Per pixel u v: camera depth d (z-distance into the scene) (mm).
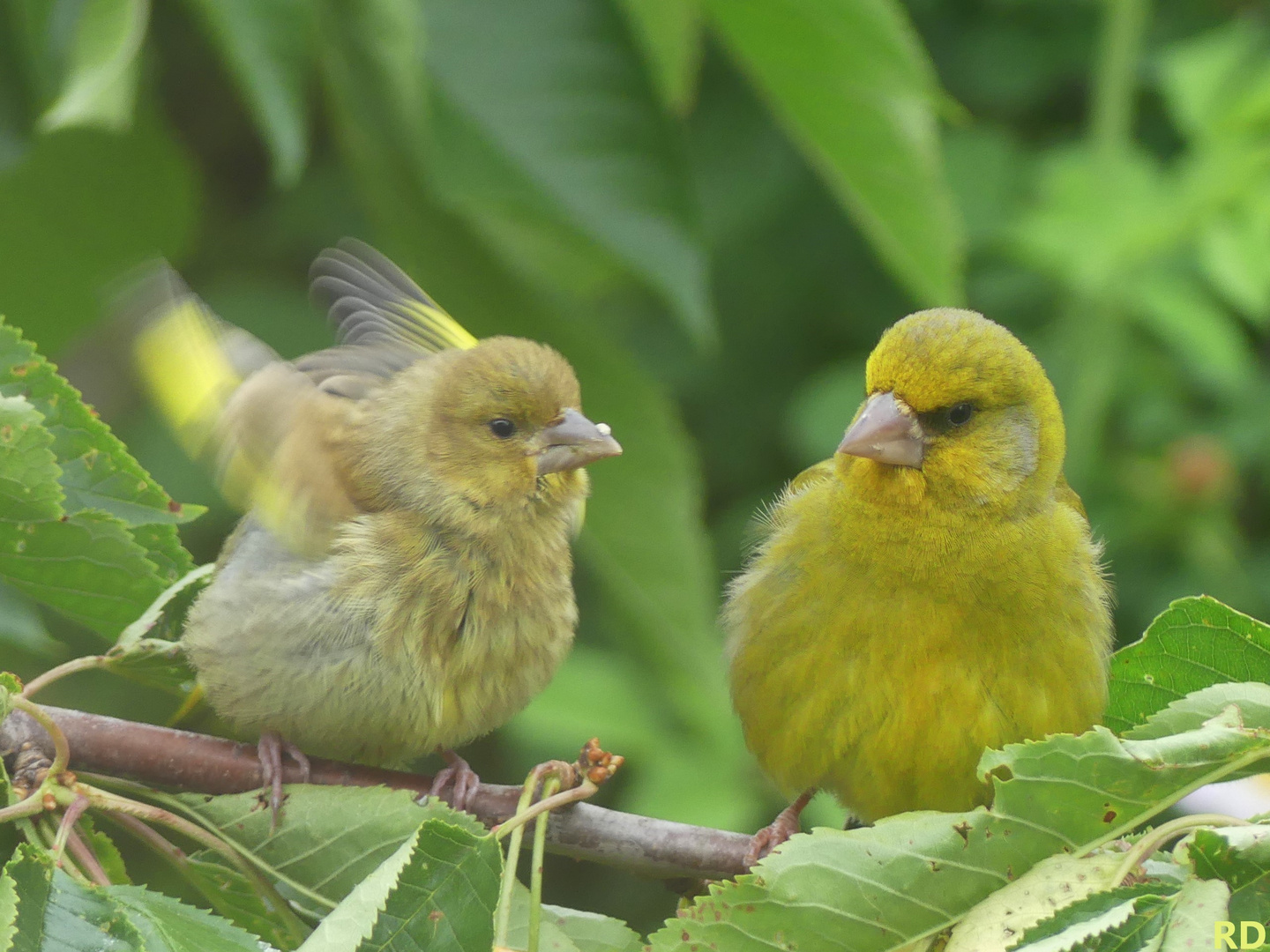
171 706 12406
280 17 8047
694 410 15125
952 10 14828
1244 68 13312
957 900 5648
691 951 5645
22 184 10789
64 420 6582
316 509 7176
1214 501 13195
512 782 13383
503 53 9664
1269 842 5316
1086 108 14734
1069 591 7867
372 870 6090
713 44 14148
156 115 11086
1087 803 5621
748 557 8727
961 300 9914
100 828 11648
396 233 10195
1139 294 12875
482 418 7504
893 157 9359
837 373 13820
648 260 9734
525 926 6098
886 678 7832
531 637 7598
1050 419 8008
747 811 11242
